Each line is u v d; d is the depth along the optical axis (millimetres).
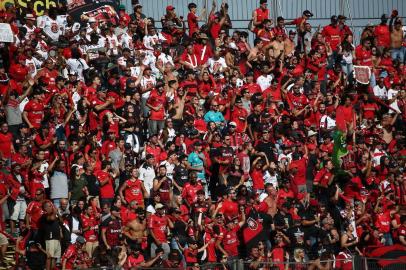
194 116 82375
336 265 58188
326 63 94812
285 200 73875
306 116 87188
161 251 65125
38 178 69500
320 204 72875
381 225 75562
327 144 82500
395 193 81000
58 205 69875
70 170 72062
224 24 94812
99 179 71438
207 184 78125
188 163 76125
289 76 88750
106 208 68000
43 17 89312
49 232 63594
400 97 94375
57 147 72625
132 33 90250
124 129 78375
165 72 85625
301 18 98750
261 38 94875
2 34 81000
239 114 83000
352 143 85688
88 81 82000
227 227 69562
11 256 66438
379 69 97625
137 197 71625
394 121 90562
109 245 65750
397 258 63469
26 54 83250
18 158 71438
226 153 76812
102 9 92562
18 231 69125
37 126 75875
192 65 90375
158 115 81062
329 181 77875
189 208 72562
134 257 64812
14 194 68312
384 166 81875
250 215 70250
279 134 82062
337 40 97062
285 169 79688
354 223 74125
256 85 87625
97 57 85938
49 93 78562
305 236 70750
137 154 77688
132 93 80688
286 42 95438
